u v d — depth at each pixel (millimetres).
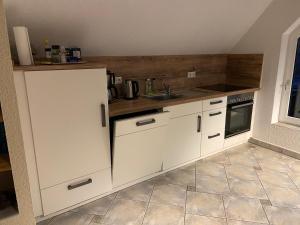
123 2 2188
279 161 3236
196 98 2873
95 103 2107
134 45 2824
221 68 4023
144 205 2361
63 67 1878
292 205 2357
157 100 2750
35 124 1857
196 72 3730
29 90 1772
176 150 2900
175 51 3324
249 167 3080
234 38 3643
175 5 2484
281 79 3445
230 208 2316
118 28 2461
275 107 3510
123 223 2129
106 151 2299
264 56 3463
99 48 2631
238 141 3672
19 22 1965
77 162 2148
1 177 1994
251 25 3514
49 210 2115
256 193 2543
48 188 2055
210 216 2211
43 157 1958
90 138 2162
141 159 2562
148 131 2465
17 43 1812
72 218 2182
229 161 3240
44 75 1809
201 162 3209
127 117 2367
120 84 2971
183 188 2635
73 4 2008
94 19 2229
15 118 1555
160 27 2701
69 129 2023
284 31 3184
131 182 2656
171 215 2225
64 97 1935
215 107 3152
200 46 3463
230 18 3121
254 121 3746
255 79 3611
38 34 2145
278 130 3465
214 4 2727
